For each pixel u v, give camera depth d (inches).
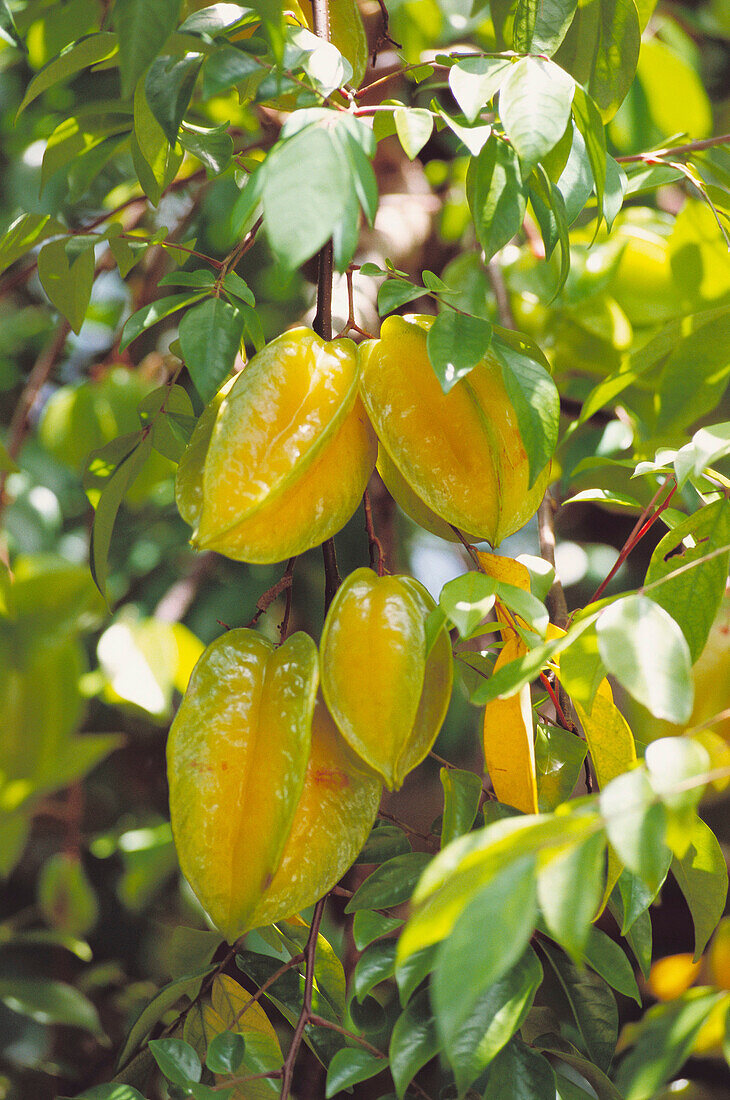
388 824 33.8
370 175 28.8
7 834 43.9
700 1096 40.0
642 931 33.0
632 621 29.1
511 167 31.9
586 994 32.5
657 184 37.5
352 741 29.9
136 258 35.4
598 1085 32.4
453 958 26.0
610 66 36.5
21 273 46.6
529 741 31.6
